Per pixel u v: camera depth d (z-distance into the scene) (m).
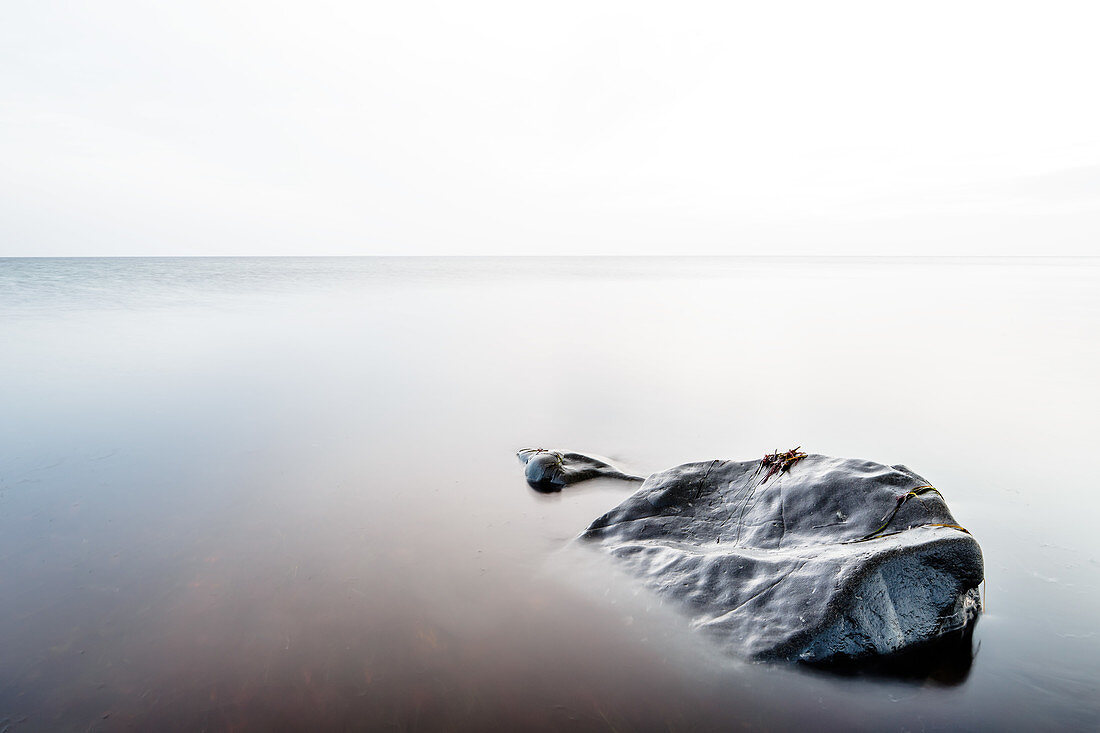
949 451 8.84
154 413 10.61
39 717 3.62
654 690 3.88
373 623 4.58
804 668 3.94
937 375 14.21
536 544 5.88
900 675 3.92
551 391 12.71
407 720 3.63
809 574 4.30
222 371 14.16
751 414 10.92
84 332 19.11
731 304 31.77
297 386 12.88
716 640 4.22
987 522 6.39
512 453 8.77
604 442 9.34
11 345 16.73
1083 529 6.19
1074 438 9.43
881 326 22.69
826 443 9.27
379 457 8.52
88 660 4.12
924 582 4.20
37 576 5.23
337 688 3.89
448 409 11.21
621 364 15.71
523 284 49.00
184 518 6.44
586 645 4.33
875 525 4.71
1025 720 3.57
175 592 4.98
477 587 5.09
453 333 21.05
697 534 5.50
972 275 60.34
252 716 3.65
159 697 3.79
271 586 5.09
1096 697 3.74
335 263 105.38
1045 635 4.34
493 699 3.80
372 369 14.79
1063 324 22.64
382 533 6.12
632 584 4.93
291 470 7.96
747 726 3.58
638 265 113.38
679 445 9.23
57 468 7.93
